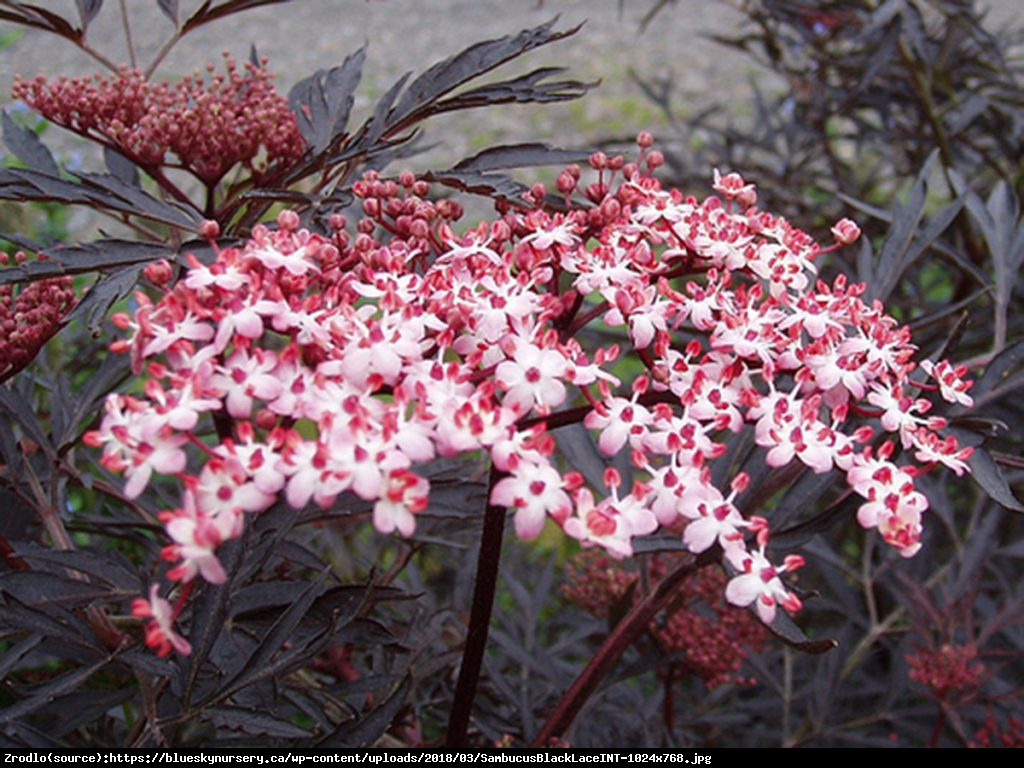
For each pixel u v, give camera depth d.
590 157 0.20
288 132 0.22
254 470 0.12
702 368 0.16
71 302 0.20
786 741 0.34
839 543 0.43
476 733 0.28
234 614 0.19
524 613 0.31
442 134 0.92
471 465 0.26
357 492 0.12
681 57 1.10
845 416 0.16
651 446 0.15
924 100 0.37
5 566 0.21
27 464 0.22
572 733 0.26
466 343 0.15
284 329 0.14
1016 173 0.43
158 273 0.15
